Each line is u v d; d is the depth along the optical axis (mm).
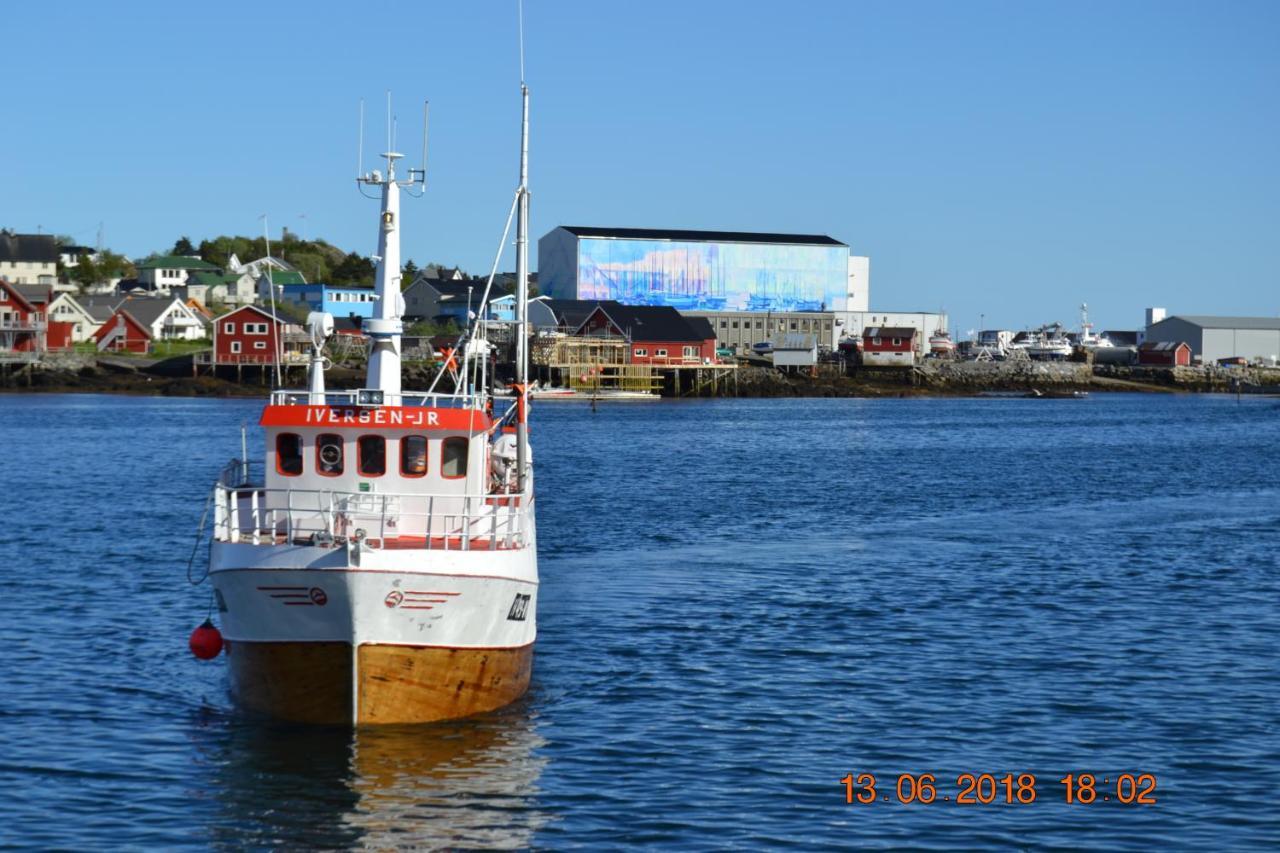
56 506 66500
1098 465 98875
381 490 29938
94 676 33469
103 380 173000
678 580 47219
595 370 189625
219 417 134625
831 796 26312
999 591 46125
